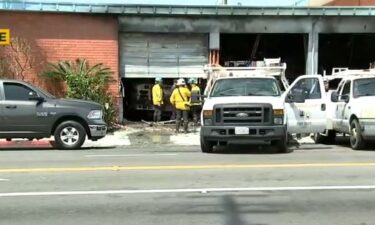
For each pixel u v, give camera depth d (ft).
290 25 76.54
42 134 53.21
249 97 48.52
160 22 75.15
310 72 77.05
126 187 30.73
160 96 76.59
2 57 71.67
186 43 76.79
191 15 74.79
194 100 55.77
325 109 53.47
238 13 74.54
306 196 28.19
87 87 69.87
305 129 53.36
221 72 59.31
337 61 90.84
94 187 30.78
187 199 27.55
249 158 43.70
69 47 73.20
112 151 50.96
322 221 23.35
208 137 47.01
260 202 26.86
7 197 28.22
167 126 75.97
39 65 72.49
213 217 24.04
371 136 49.78
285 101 51.90
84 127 53.88
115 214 24.62
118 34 74.84
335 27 76.95
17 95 52.90
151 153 48.55
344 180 32.76
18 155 47.09
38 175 35.06
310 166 38.47
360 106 50.08
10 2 71.67
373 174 34.96
